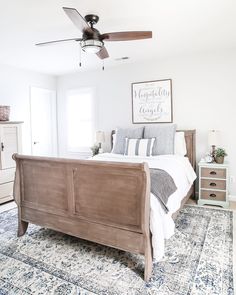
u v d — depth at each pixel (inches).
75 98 202.8
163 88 162.7
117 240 80.1
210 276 74.7
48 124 207.8
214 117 150.3
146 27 106.3
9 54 143.9
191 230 107.7
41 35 113.7
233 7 88.2
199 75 152.0
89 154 199.2
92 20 94.1
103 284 72.5
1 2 81.4
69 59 156.6
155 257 75.4
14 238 104.2
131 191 75.8
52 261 85.6
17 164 103.6
